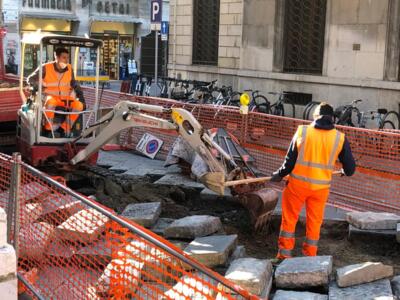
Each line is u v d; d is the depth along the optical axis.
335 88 16.61
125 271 4.28
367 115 15.62
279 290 5.23
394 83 15.09
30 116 8.68
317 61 17.33
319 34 17.16
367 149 8.41
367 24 15.69
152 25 15.19
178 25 22.20
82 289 4.61
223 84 20.16
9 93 10.01
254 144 9.92
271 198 7.18
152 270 4.96
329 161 5.85
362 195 8.45
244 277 4.93
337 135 5.85
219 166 6.97
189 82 19.59
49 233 5.20
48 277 5.04
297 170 5.91
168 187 8.69
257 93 17.83
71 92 8.84
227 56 19.97
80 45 8.66
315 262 5.43
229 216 7.84
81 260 4.99
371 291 4.99
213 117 10.59
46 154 8.69
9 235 5.38
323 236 7.20
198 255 5.66
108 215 4.16
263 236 7.21
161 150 11.04
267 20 18.28
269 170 9.72
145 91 21.25
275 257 6.53
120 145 11.90
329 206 8.13
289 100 17.64
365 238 6.84
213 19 20.77
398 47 15.16
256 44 18.75
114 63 33.94
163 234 6.70
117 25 33.94
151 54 31.28
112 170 9.84
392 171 8.15
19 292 4.90
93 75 17.53
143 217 6.98
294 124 9.49
